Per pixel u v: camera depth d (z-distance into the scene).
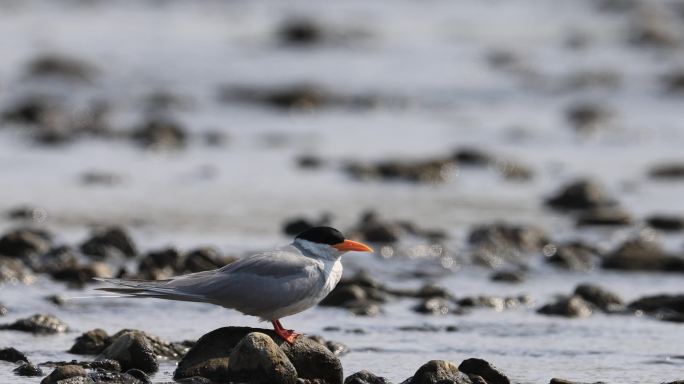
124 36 38.19
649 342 11.47
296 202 19.42
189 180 21.14
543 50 38.53
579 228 17.92
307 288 9.41
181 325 11.83
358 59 35.97
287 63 34.88
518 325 12.14
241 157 23.47
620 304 13.00
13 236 14.95
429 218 18.48
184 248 15.80
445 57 36.69
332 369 9.47
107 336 10.59
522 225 17.66
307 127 27.00
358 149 24.50
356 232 16.56
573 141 25.88
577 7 48.16
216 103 29.44
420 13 45.66
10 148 23.78
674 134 26.78
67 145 24.20
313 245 9.63
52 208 18.55
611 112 28.86
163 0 45.94
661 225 18.02
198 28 40.44
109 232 15.37
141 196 19.64
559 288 14.20
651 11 46.75
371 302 12.87
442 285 14.24
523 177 22.00
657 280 14.70
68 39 37.12
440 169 21.97
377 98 30.11
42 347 10.70
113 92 30.34
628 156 24.30
